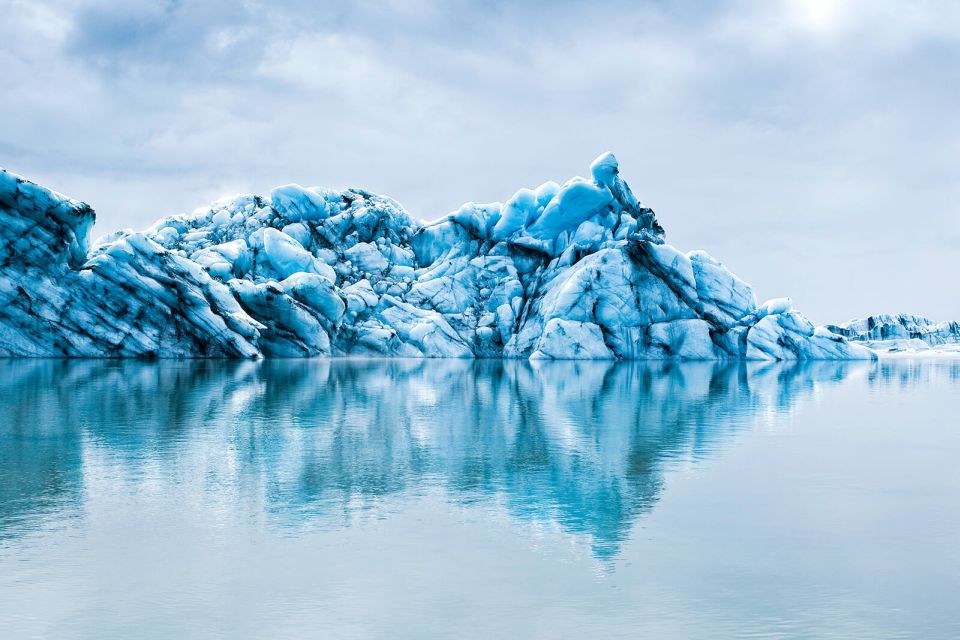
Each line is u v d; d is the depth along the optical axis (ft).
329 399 67.05
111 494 28.32
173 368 113.39
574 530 23.81
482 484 30.78
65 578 19.11
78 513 25.48
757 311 198.90
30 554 20.98
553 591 18.44
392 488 29.94
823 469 34.35
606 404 65.46
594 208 208.54
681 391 81.46
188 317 151.12
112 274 146.00
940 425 51.55
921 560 20.99
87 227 146.10
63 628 16.15
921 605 17.78
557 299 189.26
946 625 16.65
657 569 20.10
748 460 36.70
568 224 212.43
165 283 150.20
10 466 33.50
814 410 61.77
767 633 16.15
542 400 68.95
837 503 27.61
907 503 27.68
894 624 16.69
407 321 197.67
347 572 19.71
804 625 16.58
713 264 201.57
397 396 71.31
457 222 222.48
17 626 16.24
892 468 34.76
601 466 34.88
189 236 208.03
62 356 139.74
